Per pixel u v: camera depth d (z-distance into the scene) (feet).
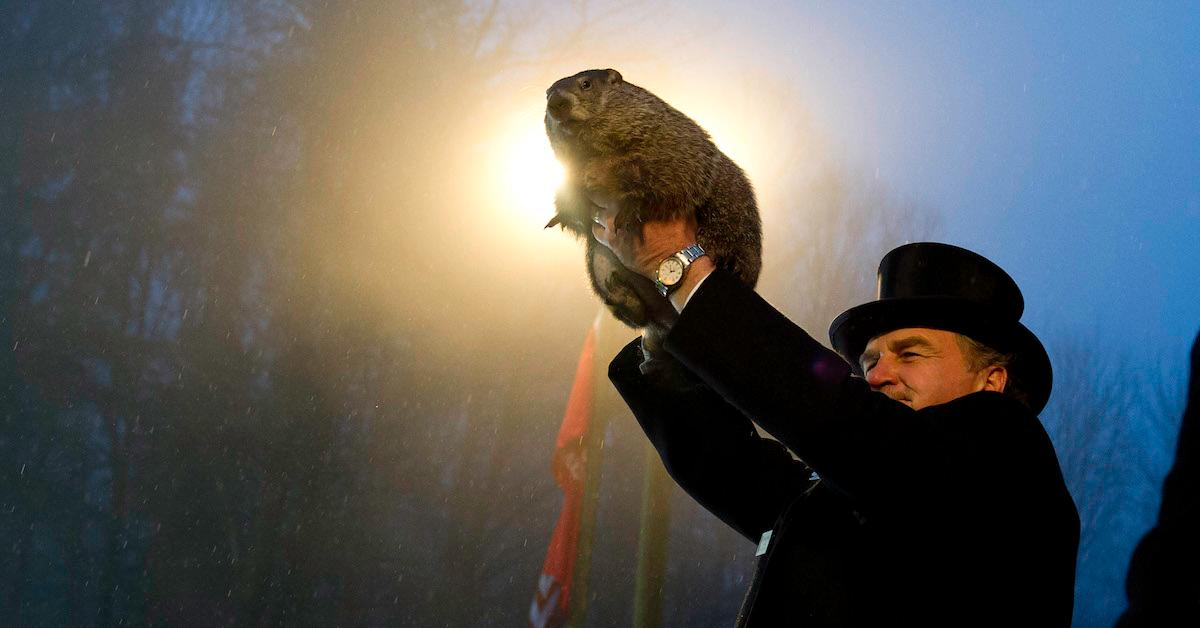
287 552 78.38
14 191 82.48
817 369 6.46
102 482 79.10
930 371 8.20
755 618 7.48
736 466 8.68
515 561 86.22
